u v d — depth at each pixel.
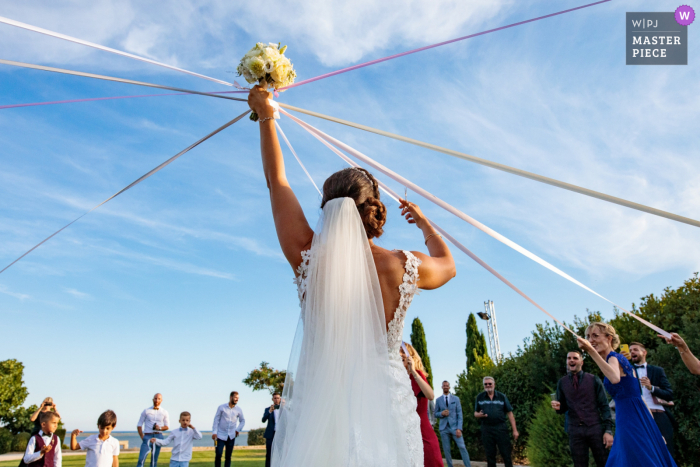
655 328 3.23
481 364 14.84
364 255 1.34
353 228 1.37
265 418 10.73
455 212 1.68
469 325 23.64
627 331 8.76
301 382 1.27
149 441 9.56
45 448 6.18
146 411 9.80
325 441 1.15
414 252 1.45
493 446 8.23
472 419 13.23
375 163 1.83
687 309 7.66
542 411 9.22
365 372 1.22
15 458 15.96
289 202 1.42
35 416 6.45
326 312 1.27
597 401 5.57
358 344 1.24
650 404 5.53
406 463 1.18
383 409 1.20
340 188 1.50
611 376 3.44
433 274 1.42
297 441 1.17
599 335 3.91
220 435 10.23
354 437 1.15
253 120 1.65
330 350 1.24
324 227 1.38
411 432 1.24
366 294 1.29
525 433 11.38
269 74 1.68
